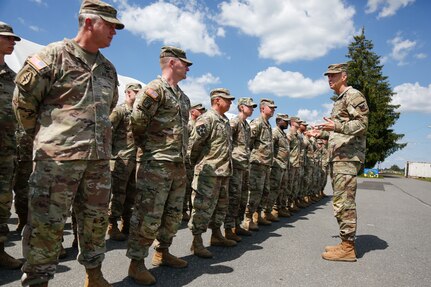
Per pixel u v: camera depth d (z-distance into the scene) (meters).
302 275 3.80
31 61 2.52
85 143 2.65
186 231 5.79
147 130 3.53
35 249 2.51
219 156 4.48
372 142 37.16
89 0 2.73
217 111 4.72
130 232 3.41
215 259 4.26
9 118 3.64
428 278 3.84
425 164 43.84
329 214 8.48
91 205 2.77
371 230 6.39
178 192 3.71
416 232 6.38
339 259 4.41
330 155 4.66
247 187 6.04
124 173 5.01
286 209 8.05
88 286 2.86
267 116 6.37
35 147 2.59
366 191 15.12
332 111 4.92
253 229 6.15
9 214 3.58
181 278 3.52
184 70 3.75
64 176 2.57
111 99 2.94
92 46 2.78
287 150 7.44
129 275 3.39
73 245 4.36
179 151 3.59
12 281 3.17
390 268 4.16
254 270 3.89
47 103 2.61
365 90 38.09
